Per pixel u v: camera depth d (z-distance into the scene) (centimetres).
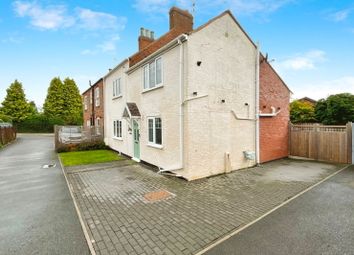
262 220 520
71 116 4597
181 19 1370
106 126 1950
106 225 498
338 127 1242
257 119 1177
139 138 1279
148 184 827
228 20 1025
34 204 634
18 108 4641
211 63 948
